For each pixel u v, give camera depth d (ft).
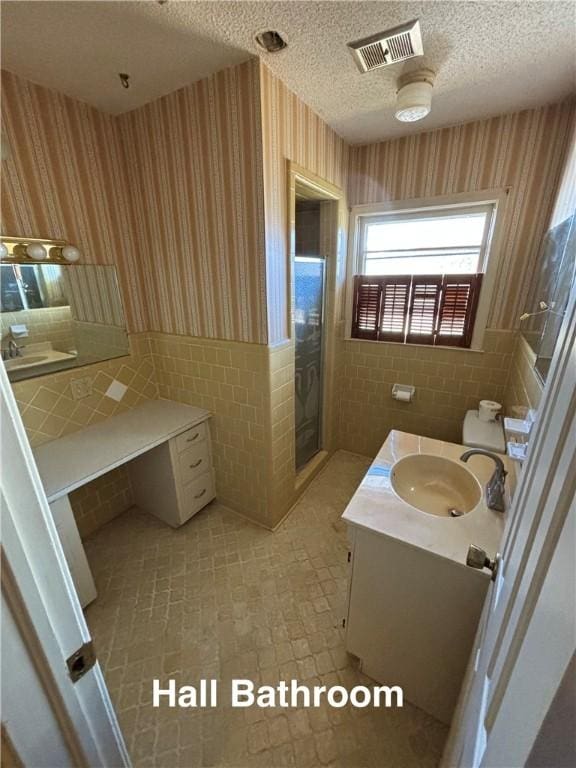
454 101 5.69
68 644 1.54
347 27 3.92
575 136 5.10
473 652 3.15
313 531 7.05
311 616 5.26
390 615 3.93
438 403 8.45
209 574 6.03
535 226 6.38
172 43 4.18
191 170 5.61
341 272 8.36
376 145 7.45
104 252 6.33
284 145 5.37
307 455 9.05
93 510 6.97
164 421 6.69
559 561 1.10
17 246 5.17
